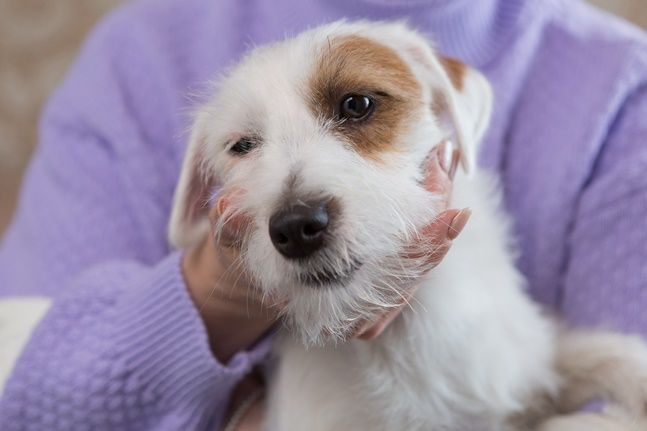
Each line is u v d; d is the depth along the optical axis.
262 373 0.54
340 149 0.44
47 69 1.05
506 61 0.60
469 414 0.49
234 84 0.48
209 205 0.49
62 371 0.48
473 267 0.50
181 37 0.66
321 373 0.48
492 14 0.60
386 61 0.47
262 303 0.45
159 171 0.63
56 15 1.03
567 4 0.63
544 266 0.57
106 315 0.50
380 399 0.48
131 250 0.62
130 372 0.48
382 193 0.43
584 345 0.52
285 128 0.45
